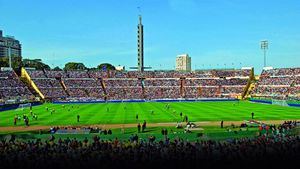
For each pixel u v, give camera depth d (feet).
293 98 497.87
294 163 104.42
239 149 115.03
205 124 252.21
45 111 371.35
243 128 224.33
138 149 118.83
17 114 342.64
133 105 456.04
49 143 142.10
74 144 135.95
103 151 118.01
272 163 104.27
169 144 130.21
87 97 582.35
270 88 579.48
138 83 643.45
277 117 299.58
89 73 654.94
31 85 588.91
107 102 523.70
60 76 625.41
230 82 644.69
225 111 355.56
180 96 599.16
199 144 128.26
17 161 107.04
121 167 103.24
